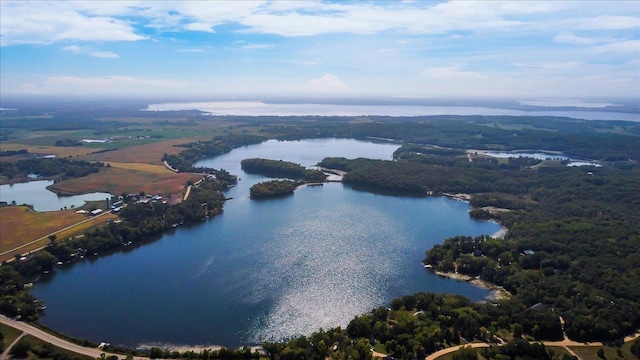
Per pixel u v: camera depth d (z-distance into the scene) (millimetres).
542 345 159875
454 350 163625
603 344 170000
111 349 169000
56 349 167625
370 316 181875
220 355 164375
